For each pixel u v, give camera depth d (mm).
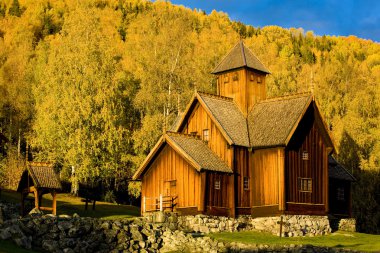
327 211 46469
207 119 47031
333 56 153500
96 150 61094
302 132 46250
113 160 62938
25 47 97688
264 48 120625
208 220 41906
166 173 45156
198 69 81625
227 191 44250
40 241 32344
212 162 43969
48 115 61375
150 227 36781
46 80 66250
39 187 39312
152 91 73188
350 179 54656
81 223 34031
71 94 62125
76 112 60688
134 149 66188
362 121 79125
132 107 76125
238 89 50250
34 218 33375
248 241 36000
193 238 36188
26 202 45531
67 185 68875
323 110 93375
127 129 66438
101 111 62312
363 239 41625
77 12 70000
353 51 159000
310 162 46281
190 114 48375
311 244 35219
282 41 154375
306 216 44844
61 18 138125
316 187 46281
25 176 41000
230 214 43906
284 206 43250
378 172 73750
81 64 64312
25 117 78688
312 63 143875
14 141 83938
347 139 77500
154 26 89375
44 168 41156
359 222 73250
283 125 45219
